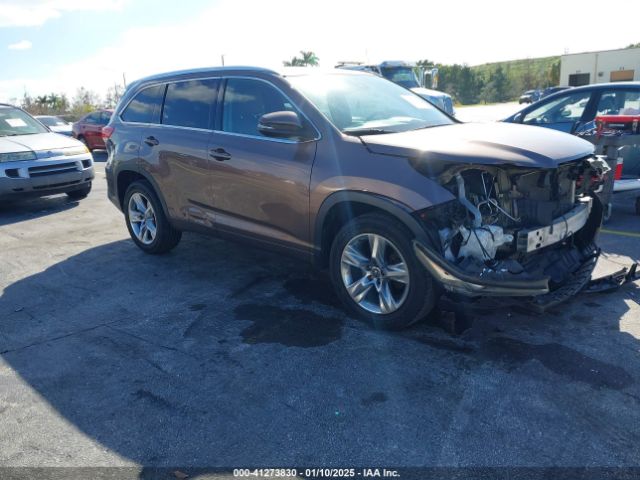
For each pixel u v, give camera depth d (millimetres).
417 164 3557
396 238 3646
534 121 8383
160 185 5465
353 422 2932
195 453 2754
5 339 4125
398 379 3312
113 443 2861
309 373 3426
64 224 7738
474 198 3662
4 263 5984
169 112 5438
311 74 4672
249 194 4551
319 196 4000
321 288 4816
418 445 2732
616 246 5762
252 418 3008
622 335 3734
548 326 3898
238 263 5621
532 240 3594
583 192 4262
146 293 4922
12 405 3250
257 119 4566
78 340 4043
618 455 2604
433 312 4004
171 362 3654
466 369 3383
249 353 3715
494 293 3369
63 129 21922
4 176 8141
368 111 4488
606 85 7617
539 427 2820
